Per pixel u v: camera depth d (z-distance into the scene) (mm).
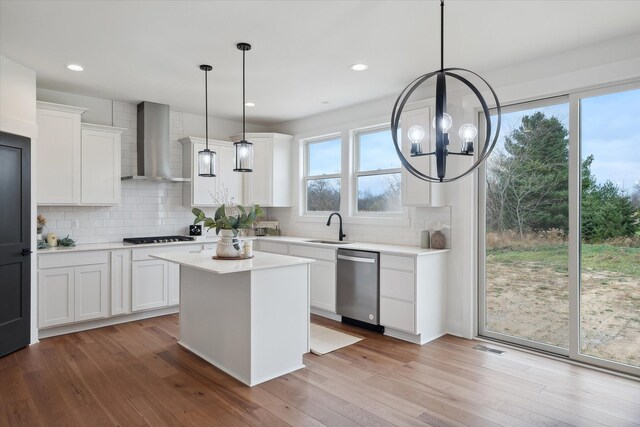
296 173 5836
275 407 2559
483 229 3900
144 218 5086
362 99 4754
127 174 4895
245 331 2902
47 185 3994
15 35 2990
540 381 2930
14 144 3471
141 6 2576
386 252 3938
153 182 5168
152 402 2619
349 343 3766
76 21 2777
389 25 2840
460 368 3180
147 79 4020
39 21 2771
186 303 3631
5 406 2557
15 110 3484
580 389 2801
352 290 4277
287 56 3424
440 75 1991
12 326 3471
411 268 3734
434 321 3914
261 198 5684
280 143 5766
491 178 3861
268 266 2877
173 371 3119
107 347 3648
